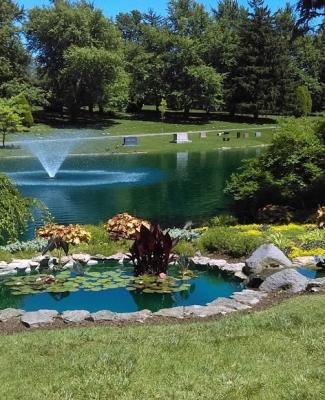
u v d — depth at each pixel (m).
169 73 65.44
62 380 4.38
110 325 6.57
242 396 3.98
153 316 6.93
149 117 65.75
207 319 6.77
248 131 54.97
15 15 61.25
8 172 27.77
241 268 9.87
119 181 24.70
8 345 5.43
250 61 64.62
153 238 9.38
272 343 5.18
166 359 4.80
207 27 68.94
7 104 47.44
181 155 38.19
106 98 59.62
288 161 16.09
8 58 57.03
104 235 11.95
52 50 59.94
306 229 13.39
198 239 11.84
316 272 9.52
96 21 60.84
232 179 17.69
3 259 10.32
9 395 4.15
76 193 21.19
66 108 64.50
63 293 8.84
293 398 3.92
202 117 67.69
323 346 5.00
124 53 66.06
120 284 9.09
